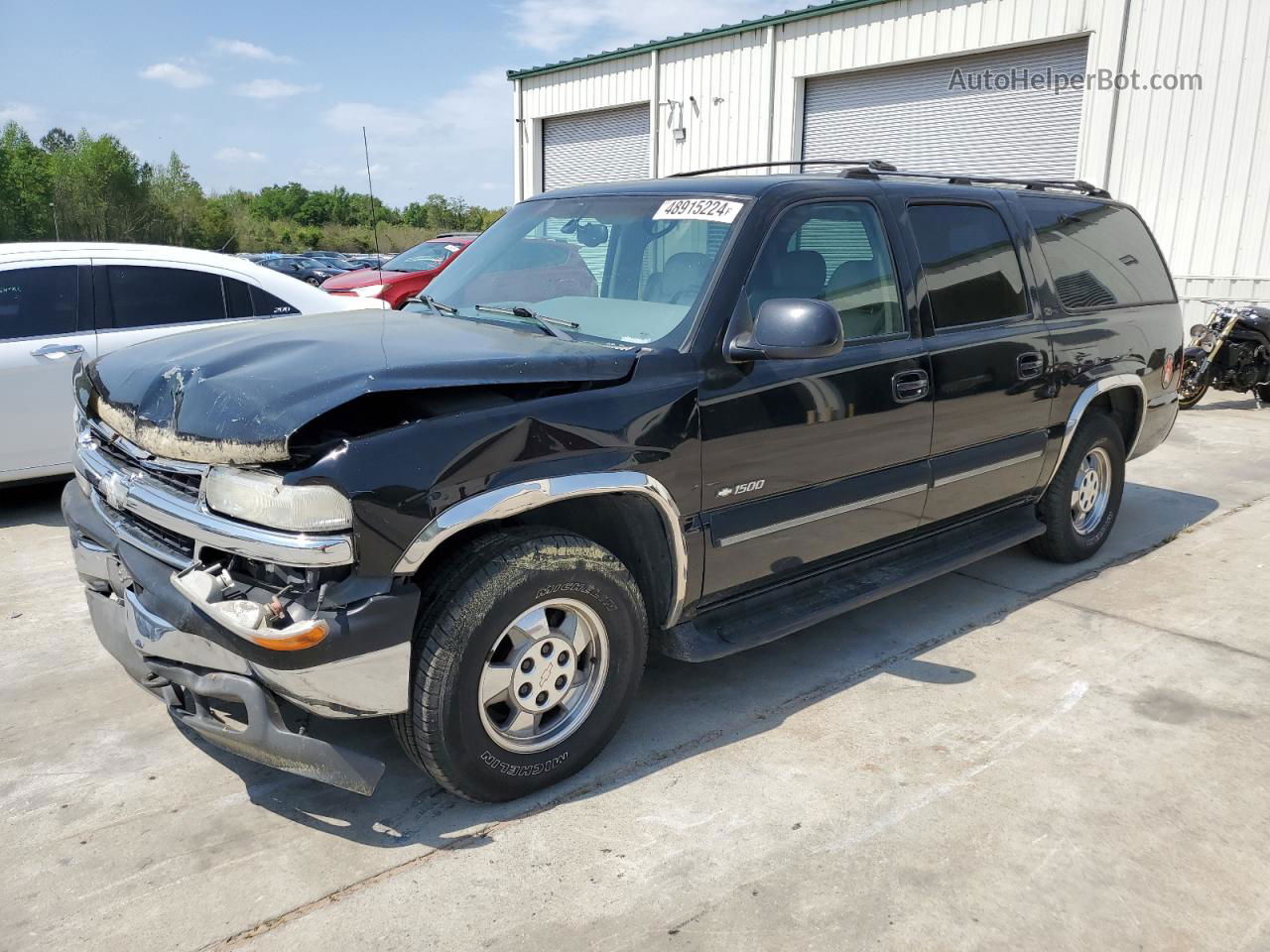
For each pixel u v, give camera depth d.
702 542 3.30
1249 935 2.51
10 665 4.07
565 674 3.08
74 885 2.67
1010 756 3.37
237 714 2.83
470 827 2.94
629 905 2.59
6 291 5.88
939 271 4.16
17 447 5.91
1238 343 10.05
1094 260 5.14
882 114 15.02
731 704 3.74
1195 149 11.73
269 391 2.62
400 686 2.66
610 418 2.97
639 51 18.05
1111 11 12.13
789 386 3.45
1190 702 3.79
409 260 15.41
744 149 16.80
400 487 2.55
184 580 2.64
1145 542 5.79
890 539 4.15
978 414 4.28
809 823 2.96
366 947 2.43
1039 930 2.51
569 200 4.16
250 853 2.81
